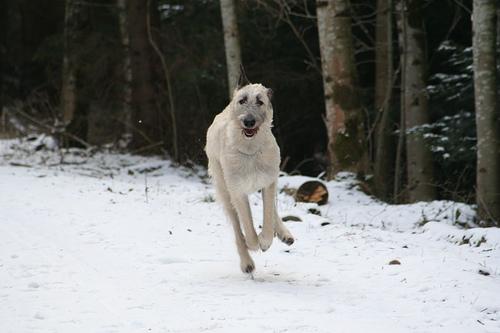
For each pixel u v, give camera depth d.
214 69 25.39
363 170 15.22
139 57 22.33
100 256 8.11
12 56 31.31
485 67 12.95
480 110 13.00
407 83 18.05
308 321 5.80
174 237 9.19
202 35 25.39
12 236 8.99
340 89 15.24
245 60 26.52
